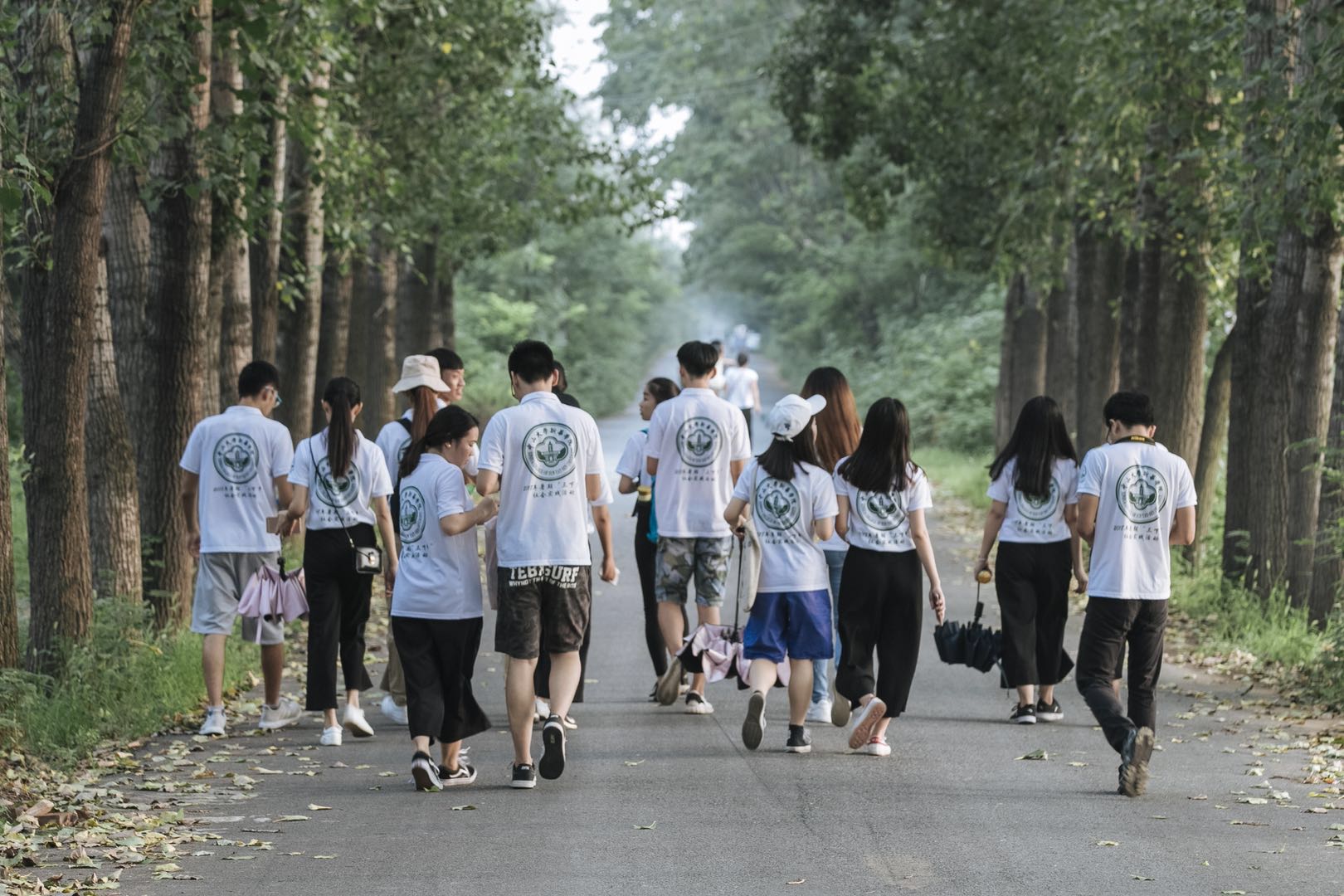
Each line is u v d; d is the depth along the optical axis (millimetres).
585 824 20156
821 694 28156
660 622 28266
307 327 50469
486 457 22047
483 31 57625
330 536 26062
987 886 17234
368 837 19469
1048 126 61156
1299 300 38312
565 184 107312
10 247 31609
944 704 30141
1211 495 48656
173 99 33688
